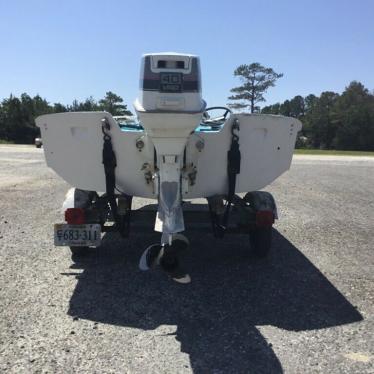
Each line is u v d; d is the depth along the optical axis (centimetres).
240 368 320
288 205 939
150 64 379
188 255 579
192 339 361
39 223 729
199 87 385
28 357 329
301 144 10475
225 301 436
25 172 1461
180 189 440
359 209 912
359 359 333
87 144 491
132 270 517
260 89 9856
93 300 432
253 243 566
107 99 6356
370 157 2927
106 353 337
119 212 512
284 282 489
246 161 510
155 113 378
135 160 491
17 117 7800
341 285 482
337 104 10856
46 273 502
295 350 346
